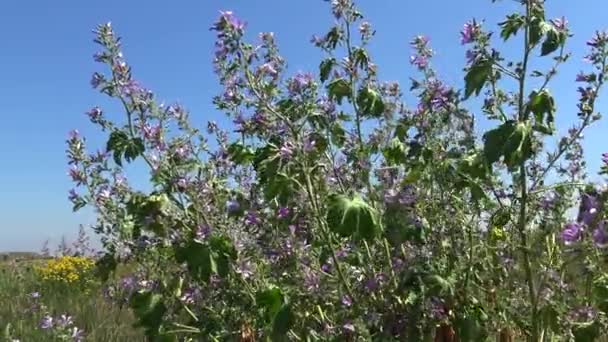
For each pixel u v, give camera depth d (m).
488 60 1.00
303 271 1.12
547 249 1.12
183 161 1.21
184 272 1.19
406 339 1.06
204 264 1.05
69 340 1.83
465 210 1.17
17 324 2.29
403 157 1.23
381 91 1.34
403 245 1.15
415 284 1.06
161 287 1.21
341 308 1.10
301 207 1.09
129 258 1.26
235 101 1.18
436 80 1.18
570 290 1.06
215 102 1.20
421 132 1.16
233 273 1.14
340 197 0.96
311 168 1.05
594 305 1.01
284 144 1.05
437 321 1.06
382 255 1.18
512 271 1.13
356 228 0.95
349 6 1.33
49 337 2.08
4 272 3.54
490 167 0.99
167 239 1.15
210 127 1.40
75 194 1.27
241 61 1.11
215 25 1.10
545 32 0.97
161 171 1.19
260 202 1.17
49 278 3.20
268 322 1.09
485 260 1.14
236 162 1.25
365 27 1.33
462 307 1.08
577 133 1.05
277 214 1.12
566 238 0.93
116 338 2.14
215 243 1.06
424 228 1.08
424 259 1.09
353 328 1.05
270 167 1.03
